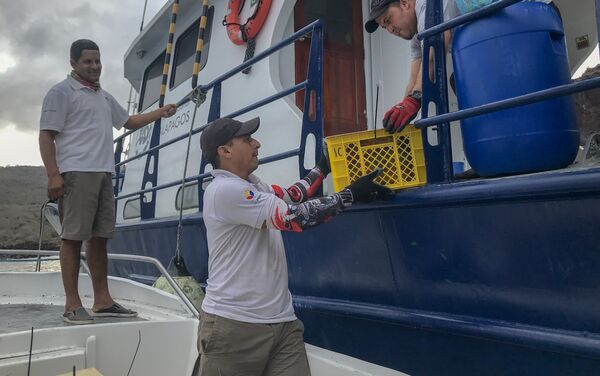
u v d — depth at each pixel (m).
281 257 2.04
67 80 2.90
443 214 2.16
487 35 2.08
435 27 2.17
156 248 4.69
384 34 4.20
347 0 4.27
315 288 2.90
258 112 3.85
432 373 2.33
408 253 2.34
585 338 1.76
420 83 2.36
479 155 2.12
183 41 5.54
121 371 2.44
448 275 2.20
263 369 1.97
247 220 1.87
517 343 1.93
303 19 4.05
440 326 2.19
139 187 5.81
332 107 4.05
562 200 1.78
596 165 1.82
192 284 3.40
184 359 2.62
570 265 1.81
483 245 2.05
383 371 2.02
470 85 2.13
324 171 2.40
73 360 2.25
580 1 3.38
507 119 2.02
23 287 3.68
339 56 4.15
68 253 2.81
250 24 3.92
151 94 6.27
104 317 2.90
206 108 4.60
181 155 4.88
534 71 2.00
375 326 2.58
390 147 2.24
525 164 2.00
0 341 2.20
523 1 2.07
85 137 2.86
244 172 2.03
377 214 2.43
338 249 2.71
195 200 4.49
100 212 2.95
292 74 3.89
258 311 1.90
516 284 1.97
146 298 3.26
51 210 4.44
